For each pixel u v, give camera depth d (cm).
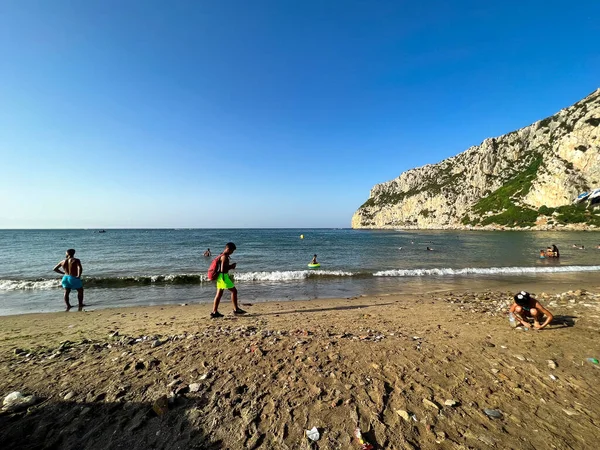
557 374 403
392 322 711
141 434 288
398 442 279
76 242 5366
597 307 745
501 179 13000
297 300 1133
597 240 4759
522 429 296
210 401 340
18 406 327
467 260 2541
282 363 437
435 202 14875
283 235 8975
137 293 1300
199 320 788
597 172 8812
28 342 601
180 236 8019
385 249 3853
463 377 397
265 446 275
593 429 295
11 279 1616
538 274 1748
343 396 350
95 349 520
